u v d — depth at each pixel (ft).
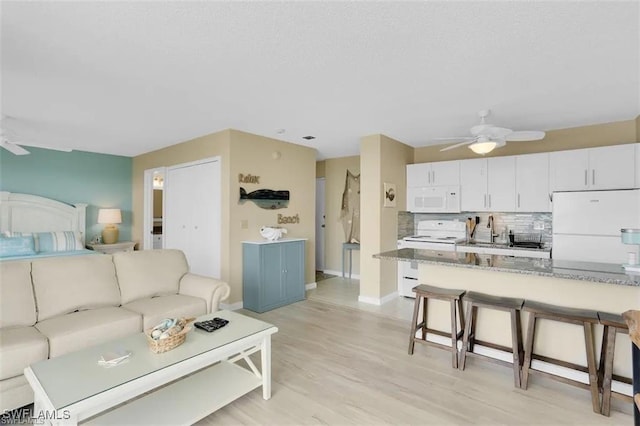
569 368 7.54
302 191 17.04
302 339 10.64
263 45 6.79
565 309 7.69
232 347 6.60
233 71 8.02
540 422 6.47
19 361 6.48
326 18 5.84
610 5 5.41
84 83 8.76
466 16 5.76
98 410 4.98
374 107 10.78
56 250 15.57
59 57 7.29
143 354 6.14
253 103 10.38
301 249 15.35
